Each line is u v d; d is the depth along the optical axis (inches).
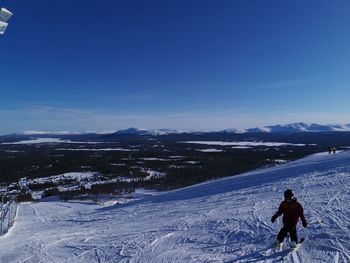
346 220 482.9
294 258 374.3
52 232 797.2
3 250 606.9
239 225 546.3
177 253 454.0
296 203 399.2
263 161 4667.8
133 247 514.9
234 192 1075.9
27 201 2287.2
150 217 852.6
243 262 383.6
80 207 1803.6
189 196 1257.4
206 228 567.2
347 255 364.2
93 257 493.0
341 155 1854.1
